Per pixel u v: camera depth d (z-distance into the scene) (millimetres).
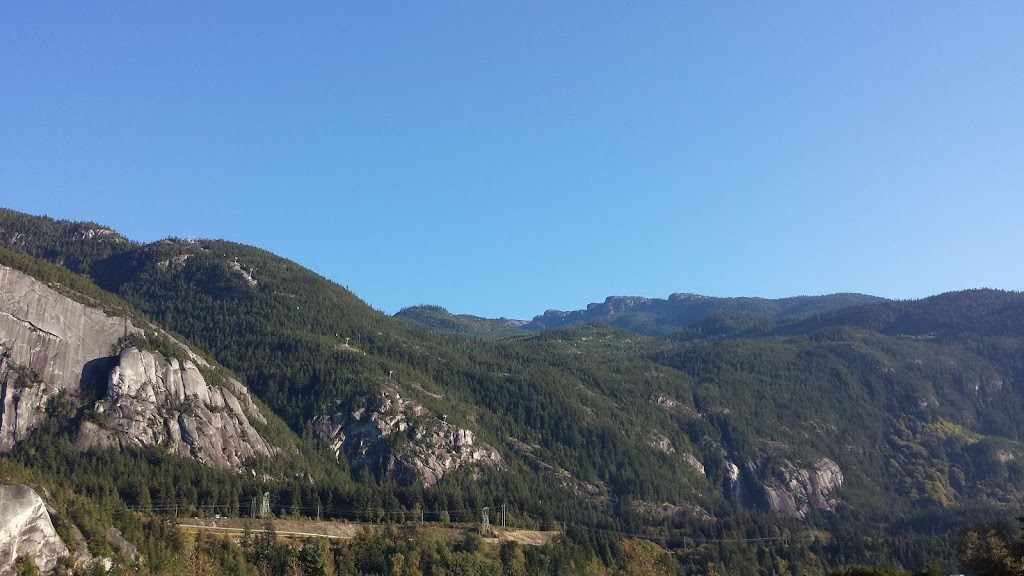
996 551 195500
